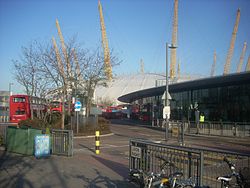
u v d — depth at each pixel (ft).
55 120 106.01
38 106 110.73
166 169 26.53
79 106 90.22
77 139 84.23
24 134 51.29
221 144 80.84
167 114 79.56
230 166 20.49
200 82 124.06
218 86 131.85
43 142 47.98
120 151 60.08
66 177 33.91
